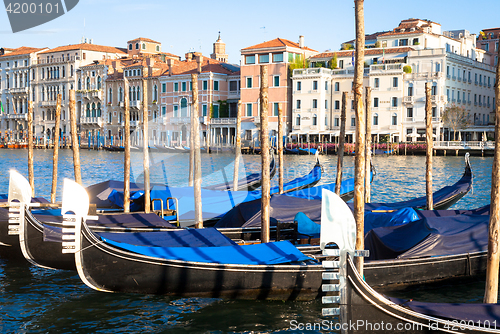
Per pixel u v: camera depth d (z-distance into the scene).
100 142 77.25
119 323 8.44
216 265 8.92
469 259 10.08
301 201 13.05
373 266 9.35
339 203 5.73
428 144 15.30
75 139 16.31
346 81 62.22
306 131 62.66
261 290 9.10
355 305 5.89
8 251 12.09
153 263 8.95
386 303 5.97
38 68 87.94
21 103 91.25
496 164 7.12
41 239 10.59
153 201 13.22
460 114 55.91
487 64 68.31
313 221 11.70
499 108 7.12
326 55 64.88
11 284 10.39
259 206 12.66
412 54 59.09
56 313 8.86
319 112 62.09
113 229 11.21
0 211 12.08
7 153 68.25
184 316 8.64
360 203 7.39
